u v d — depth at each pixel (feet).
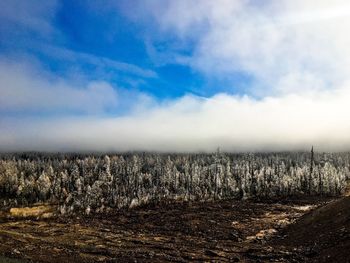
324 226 245.45
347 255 173.68
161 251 271.69
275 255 221.66
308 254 205.87
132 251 271.49
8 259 231.09
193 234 361.10
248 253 241.76
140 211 566.77
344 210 247.09
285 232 290.97
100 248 288.30
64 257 256.52
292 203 548.31
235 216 457.68
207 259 236.02
